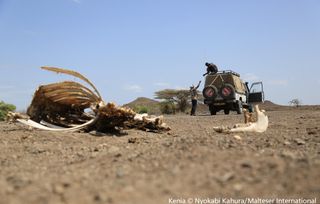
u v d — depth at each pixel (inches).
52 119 272.5
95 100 261.6
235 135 195.2
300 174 89.2
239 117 432.5
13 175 110.9
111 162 125.6
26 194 84.8
